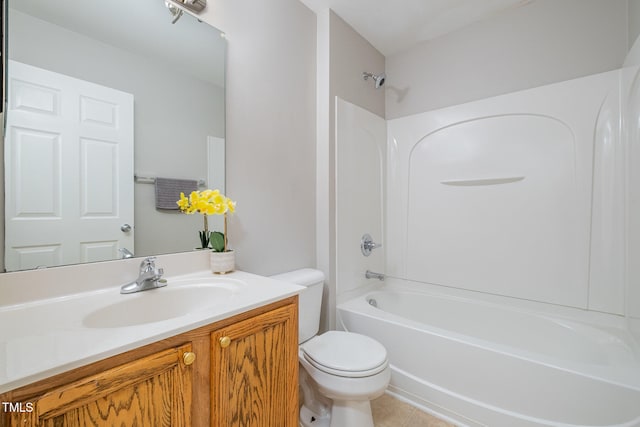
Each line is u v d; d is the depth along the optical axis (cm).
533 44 179
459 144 202
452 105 209
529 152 176
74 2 96
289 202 170
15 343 62
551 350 162
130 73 108
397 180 233
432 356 148
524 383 124
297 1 177
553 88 168
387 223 238
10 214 84
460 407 140
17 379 49
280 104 165
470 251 199
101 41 101
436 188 213
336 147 190
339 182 192
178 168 121
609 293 153
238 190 143
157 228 114
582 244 160
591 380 110
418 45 226
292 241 172
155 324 72
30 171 87
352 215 203
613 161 151
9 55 83
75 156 95
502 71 189
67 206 93
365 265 216
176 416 71
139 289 99
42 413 52
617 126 150
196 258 125
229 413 83
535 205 174
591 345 146
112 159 103
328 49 185
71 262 94
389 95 241
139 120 110
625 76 145
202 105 129
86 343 62
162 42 117
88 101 98
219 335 80
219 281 114
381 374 121
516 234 181
